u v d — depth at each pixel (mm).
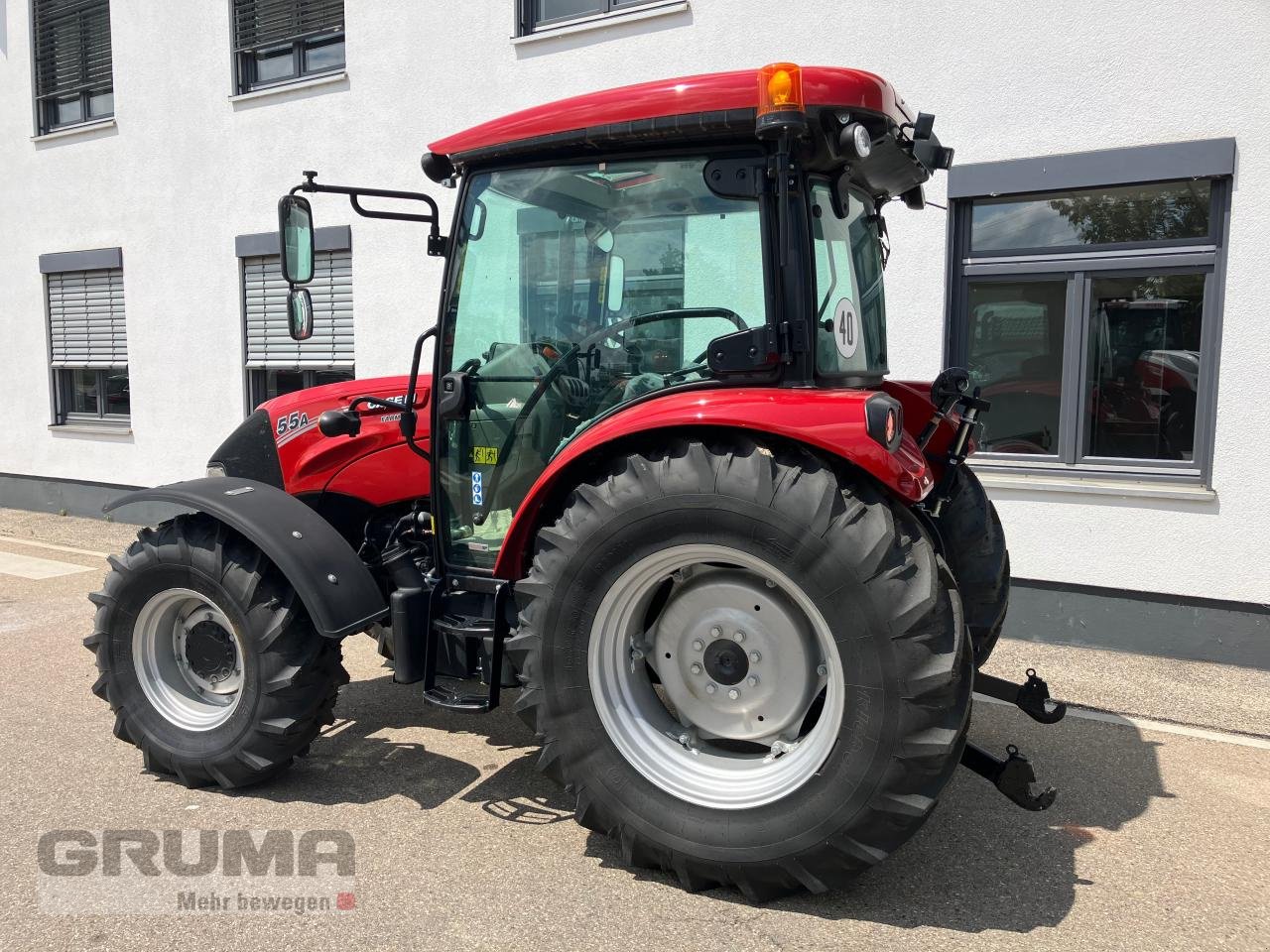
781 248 2586
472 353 3131
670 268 2814
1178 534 4699
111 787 3291
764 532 2414
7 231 9656
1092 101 4746
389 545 3504
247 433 3920
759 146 2641
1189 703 4152
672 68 5945
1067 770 3480
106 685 3365
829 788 2391
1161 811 3139
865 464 2361
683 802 2572
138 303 8758
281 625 3086
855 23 5309
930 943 2363
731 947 2340
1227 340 4531
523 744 3719
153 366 8742
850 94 2539
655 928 2426
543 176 2936
